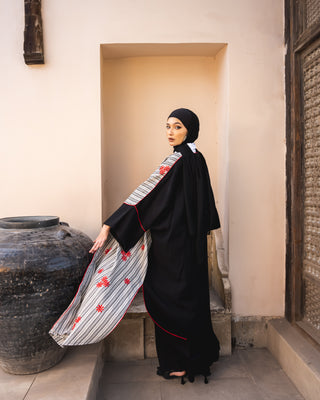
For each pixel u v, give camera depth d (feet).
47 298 5.75
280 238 8.55
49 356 6.40
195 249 6.72
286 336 7.66
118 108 9.45
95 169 8.20
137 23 8.18
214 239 9.18
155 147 9.53
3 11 8.05
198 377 7.43
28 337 5.87
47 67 8.11
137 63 9.43
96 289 6.05
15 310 5.62
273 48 8.36
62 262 5.86
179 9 8.21
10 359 6.10
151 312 6.64
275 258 8.55
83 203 8.23
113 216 6.32
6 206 8.18
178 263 6.54
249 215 8.46
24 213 8.19
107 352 8.11
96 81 8.16
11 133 8.13
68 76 8.12
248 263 8.50
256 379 7.31
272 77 8.39
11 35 8.07
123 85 9.44
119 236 6.22
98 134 8.18
